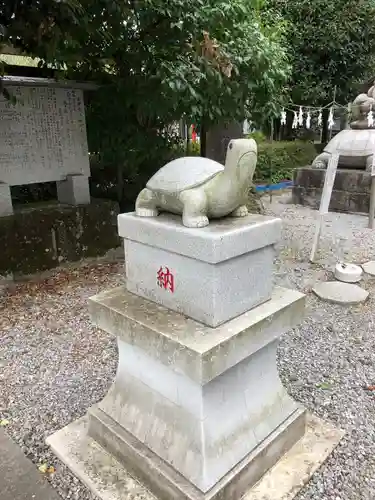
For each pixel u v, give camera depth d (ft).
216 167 5.73
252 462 5.74
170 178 5.68
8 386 8.52
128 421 6.29
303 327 10.82
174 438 5.66
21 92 13.73
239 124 20.57
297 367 9.02
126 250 6.29
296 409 6.73
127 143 17.02
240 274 5.40
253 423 6.03
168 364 5.16
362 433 7.00
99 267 15.52
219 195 5.36
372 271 14.51
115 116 16.85
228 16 14.39
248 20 16.65
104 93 16.14
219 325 5.29
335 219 22.07
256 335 5.45
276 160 32.55
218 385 5.46
